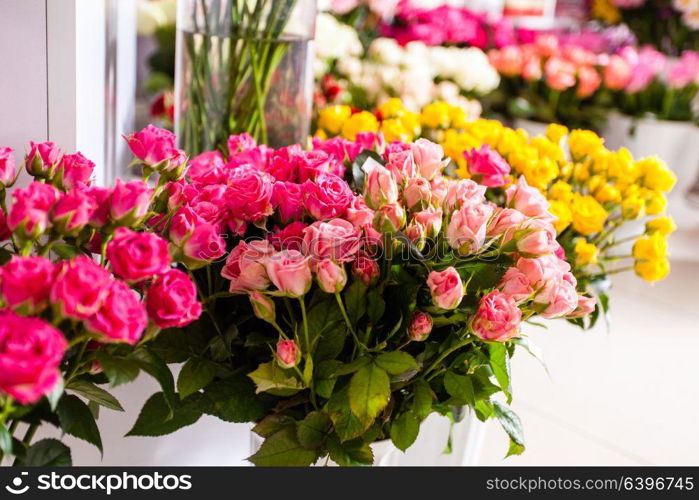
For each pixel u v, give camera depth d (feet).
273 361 1.92
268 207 1.98
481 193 1.97
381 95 4.93
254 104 2.85
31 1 2.27
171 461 2.47
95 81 2.61
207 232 1.78
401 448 1.98
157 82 4.69
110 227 1.69
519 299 1.89
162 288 1.58
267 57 2.81
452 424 2.25
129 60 3.41
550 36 6.28
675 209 6.07
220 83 2.81
